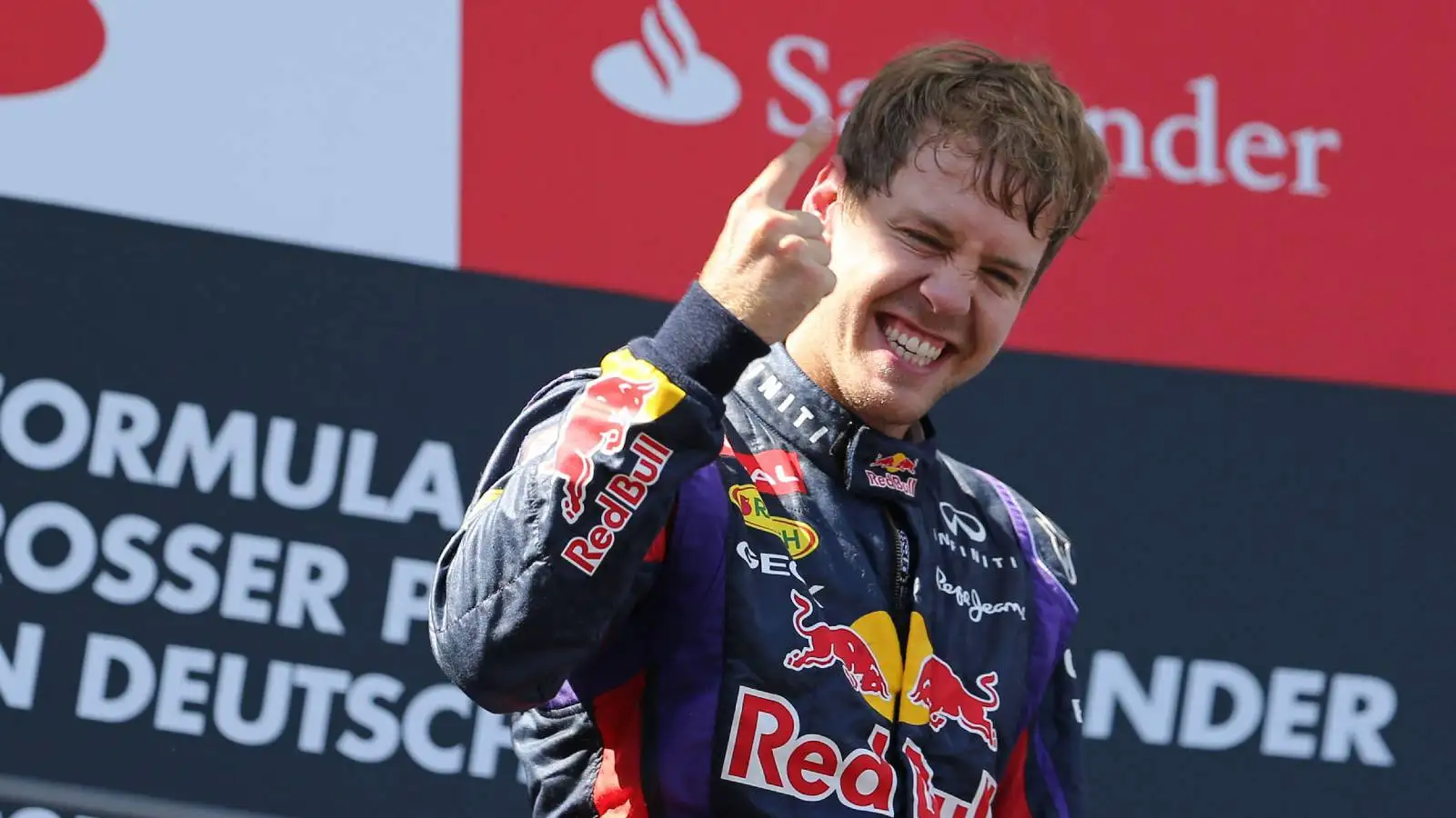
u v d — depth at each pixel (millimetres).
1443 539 11438
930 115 5117
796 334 5422
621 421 4398
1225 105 11539
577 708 4930
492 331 10781
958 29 11438
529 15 11031
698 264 11070
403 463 10594
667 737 4727
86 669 10062
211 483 10344
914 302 5102
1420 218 11625
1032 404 11148
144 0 10539
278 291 10531
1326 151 11602
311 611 10391
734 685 4738
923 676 5117
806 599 4934
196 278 10438
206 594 10273
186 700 10172
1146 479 11211
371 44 10812
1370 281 11547
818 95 11328
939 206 5008
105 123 10414
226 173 10539
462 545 4617
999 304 5184
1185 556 11188
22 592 10023
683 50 11188
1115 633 11055
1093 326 11273
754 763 4715
